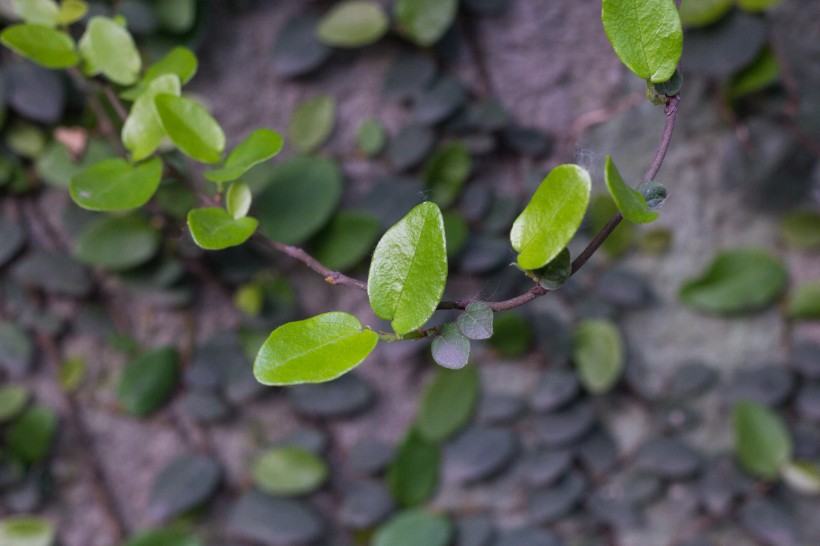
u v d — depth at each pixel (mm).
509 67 705
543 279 396
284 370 393
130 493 779
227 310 740
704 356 800
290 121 704
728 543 827
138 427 763
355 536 792
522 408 788
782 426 784
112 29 477
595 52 704
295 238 682
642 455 799
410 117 710
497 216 730
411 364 779
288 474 760
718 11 637
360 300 742
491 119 695
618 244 755
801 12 681
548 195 387
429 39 662
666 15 404
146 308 732
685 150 731
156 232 666
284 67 675
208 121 451
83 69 480
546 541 802
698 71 662
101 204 442
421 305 396
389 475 784
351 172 717
